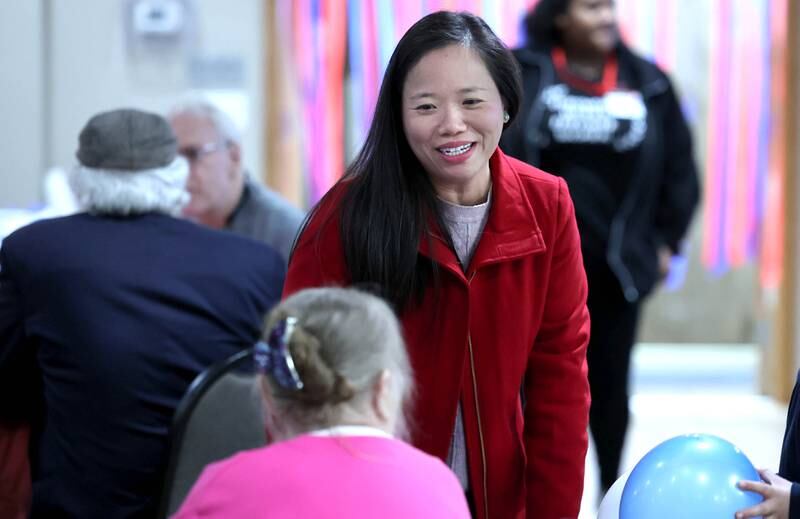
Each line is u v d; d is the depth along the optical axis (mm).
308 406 2807
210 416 4121
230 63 9680
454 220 3744
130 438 4258
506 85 3607
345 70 9977
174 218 4527
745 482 3117
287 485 2689
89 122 4504
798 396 3492
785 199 10656
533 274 3795
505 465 3875
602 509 3443
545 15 7312
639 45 10695
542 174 3873
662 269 7691
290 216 6188
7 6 9445
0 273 4426
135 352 4254
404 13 9977
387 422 2881
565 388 3912
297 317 2834
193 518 2691
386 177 3646
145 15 9555
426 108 3527
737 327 12875
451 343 3734
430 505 2734
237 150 6105
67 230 4395
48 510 4301
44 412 4590
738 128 11016
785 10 10594
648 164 7355
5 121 9508
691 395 11258
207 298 4398
